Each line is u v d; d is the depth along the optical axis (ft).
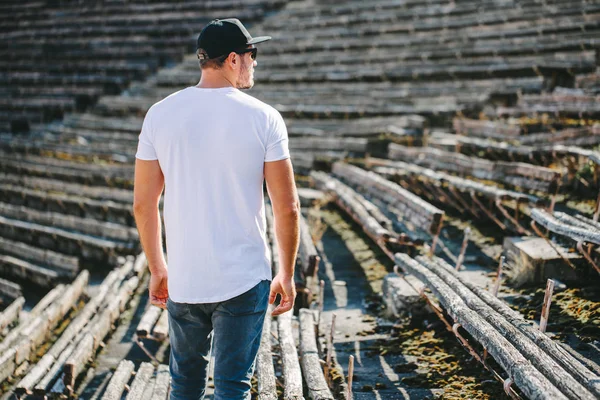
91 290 26.89
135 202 8.34
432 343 14.90
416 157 30.78
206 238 7.91
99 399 15.81
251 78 8.58
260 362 13.02
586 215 19.93
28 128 51.90
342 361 14.76
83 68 58.90
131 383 15.62
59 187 38.09
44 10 73.46
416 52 47.62
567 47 40.57
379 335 16.19
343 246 24.36
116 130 47.14
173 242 8.09
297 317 17.37
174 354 8.58
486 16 48.96
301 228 23.35
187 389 8.63
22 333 19.19
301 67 51.21
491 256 19.94
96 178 38.60
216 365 8.12
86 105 53.78
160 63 58.18
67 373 15.34
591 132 24.31
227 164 7.84
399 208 22.88
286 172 7.97
